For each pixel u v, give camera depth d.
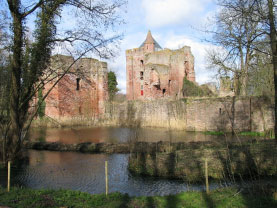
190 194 7.45
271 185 7.73
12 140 13.45
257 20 9.97
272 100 20.45
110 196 7.48
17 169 12.27
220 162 10.32
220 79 22.97
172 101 28.62
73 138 21.34
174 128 27.11
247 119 21.84
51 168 12.37
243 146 11.25
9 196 7.35
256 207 6.27
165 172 10.69
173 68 43.59
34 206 6.56
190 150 11.10
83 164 13.10
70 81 32.56
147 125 30.81
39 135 22.97
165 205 6.67
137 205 6.69
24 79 13.52
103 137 21.78
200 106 25.28
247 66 17.05
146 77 41.75
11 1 12.23
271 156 10.44
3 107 15.43
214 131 23.73
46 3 12.68
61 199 7.15
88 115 34.28
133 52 48.75
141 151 13.42
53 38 13.07
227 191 7.56
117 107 35.12
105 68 37.47
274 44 10.35
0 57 15.28
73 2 12.23
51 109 30.67
